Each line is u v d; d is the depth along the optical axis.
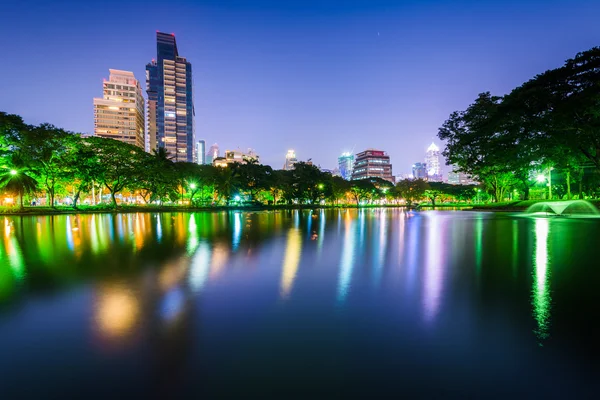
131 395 3.29
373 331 4.79
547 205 43.34
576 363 3.82
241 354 4.11
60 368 3.82
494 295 6.48
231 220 33.94
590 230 18.83
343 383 3.46
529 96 36.03
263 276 8.33
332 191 102.12
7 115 43.38
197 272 8.81
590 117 32.72
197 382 3.50
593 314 5.39
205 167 78.56
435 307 5.82
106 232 20.55
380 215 46.25
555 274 8.20
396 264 9.79
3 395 3.29
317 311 5.66
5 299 6.44
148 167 60.12
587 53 32.09
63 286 7.39
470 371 3.68
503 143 42.88
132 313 5.62
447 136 57.31
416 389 3.34
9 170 44.97
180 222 30.56
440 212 52.25
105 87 160.50
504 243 13.92
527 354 4.05
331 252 12.20
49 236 18.22
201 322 5.19
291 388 3.38
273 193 93.62
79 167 49.31
